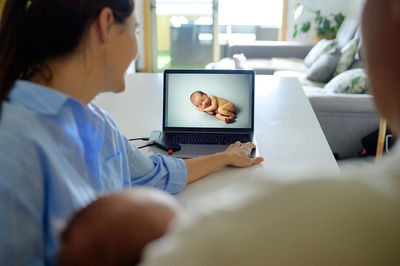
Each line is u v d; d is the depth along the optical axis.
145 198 0.50
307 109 2.00
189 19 6.30
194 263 0.33
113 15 0.87
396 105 0.34
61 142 0.81
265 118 1.88
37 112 0.77
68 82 0.86
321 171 0.35
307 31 5.94
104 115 1.10
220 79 1.66
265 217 0.33
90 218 0.49
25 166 0.70
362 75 3.30
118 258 0.46
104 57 0.90
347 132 2.92
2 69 0.80
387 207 0.32
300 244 0.32
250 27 6.41
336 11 6.04
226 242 0.33
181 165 1.32
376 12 0.33
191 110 1.67
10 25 0.81
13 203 0.68
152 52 6.41
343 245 0.32
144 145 1.61
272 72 4.62
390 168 0.34
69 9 0.81
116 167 1.09
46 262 0.75
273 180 0.35
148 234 0.46
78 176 0.82
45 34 0.81
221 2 6.28
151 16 6.25
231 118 1.66
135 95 2.19
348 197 0.32
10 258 0.68
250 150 1.50
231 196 0.36
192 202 1.24
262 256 0.32
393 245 0.32
